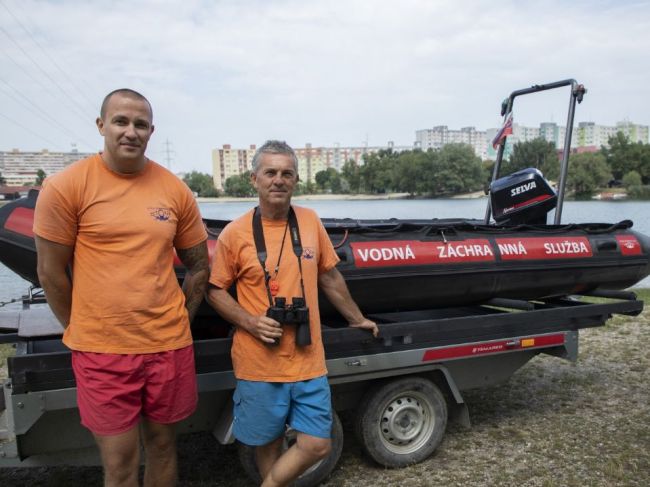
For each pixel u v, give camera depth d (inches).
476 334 163.8
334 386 150.8
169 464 114.3
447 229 176.2
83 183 99.8
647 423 190.5
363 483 149.9
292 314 110.9
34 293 205.0
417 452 159.2
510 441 176.2
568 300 209.2
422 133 6624.0
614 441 176.1
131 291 101.4
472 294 177.6
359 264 157.6
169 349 106.3
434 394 160.2
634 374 242.4
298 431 114.9
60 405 117.6
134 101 100.3
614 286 203.6
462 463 161.6
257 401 113.6
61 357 117.7
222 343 132.2
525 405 207.8
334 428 147.1
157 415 108.7
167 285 106.7
